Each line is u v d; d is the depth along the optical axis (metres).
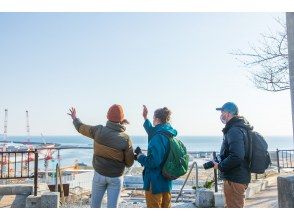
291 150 15.73
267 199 8.96
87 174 19.56
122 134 4.63
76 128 4.71
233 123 4.48
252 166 4.40
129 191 16.55
